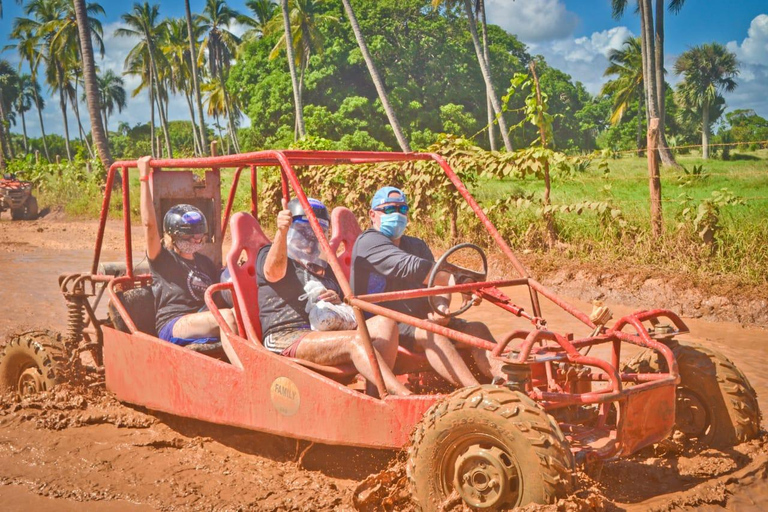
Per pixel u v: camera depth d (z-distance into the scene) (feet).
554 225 39.04
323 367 14.46
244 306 15.70
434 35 174.50
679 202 38.17
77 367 19.53
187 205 18.78
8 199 85.51
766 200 40.68
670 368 13.12
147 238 18.04
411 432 12.40
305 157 15.29
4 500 13.57
